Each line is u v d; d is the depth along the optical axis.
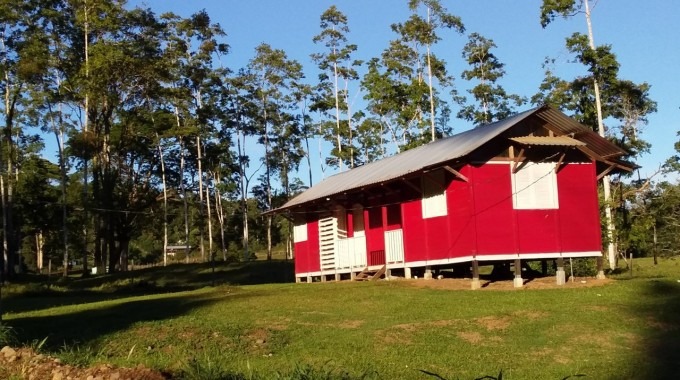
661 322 16.64
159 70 52.16
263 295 23.97
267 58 63.44
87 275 51.56
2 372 11.67
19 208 60.19
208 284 44.25
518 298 20.44
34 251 86.44
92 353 14.27
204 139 62.31
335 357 13.84
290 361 13.28
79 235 67.81
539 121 25.02
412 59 50.75
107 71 49.78
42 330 18.08
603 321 16.84
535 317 17.38
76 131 53.53
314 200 32.22
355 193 30.08
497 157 24.61
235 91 62.97
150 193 61.84
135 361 13.14
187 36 59.84
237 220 72.81
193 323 17.55
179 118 60.59
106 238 54.84
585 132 24.92
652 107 39.00
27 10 48.88
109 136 54.59
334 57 56.97
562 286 23.50
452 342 15.19
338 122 57.69
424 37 49.72
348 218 32.41
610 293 20.80
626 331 16.05
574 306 18.66
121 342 15.53
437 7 49.22
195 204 70.06
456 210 24.86
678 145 38.56
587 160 25.97
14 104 50.50
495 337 15.64
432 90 50.00
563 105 39.16
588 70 37.09
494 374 12.64
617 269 33.34
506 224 24.36
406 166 27.30
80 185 64.62
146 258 93.56
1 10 46.78
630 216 37.41
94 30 51.31
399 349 14.52
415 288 24.30
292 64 64.06
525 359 13.90
